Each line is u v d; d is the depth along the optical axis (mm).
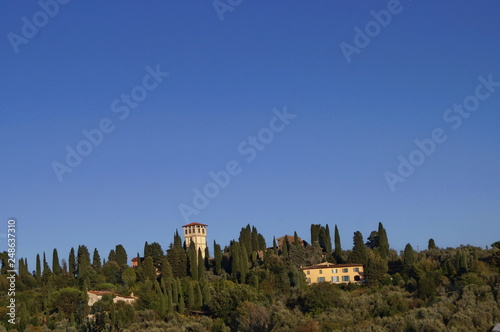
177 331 145000
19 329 150750
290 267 188375
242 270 194750
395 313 144500
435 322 130250
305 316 151000
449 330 123875
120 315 152000
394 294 156125
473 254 176875
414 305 151625
